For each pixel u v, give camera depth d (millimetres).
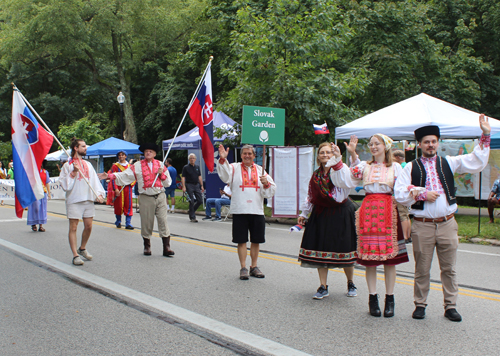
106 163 35719
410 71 20250
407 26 20000
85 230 6996
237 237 5965
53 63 32312
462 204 17625
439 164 4254
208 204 12664
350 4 20078
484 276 6039
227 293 5211
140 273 6188
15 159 6695
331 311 4559
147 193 7398
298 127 13680
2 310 4625
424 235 4250
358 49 20406
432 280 5824
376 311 4395
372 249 4324
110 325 4172
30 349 3645
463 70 21953
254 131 5980
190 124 28188
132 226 10766
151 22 28000
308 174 11727
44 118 32719
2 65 32594
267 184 5922
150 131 32250
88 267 6562
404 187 4215
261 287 5484
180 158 32188
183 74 28547
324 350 3564
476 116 10555
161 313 4504
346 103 20719
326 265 4805
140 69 32875
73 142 6852
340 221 4812
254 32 13852
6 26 29969
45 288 5426
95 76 31828
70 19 25266
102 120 36750
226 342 3754
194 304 4789
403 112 10719
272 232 10312
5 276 6016
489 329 4027
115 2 27094
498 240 8672
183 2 31047
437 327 4078
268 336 3877
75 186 6785
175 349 3615
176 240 8992
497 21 23875
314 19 13477
